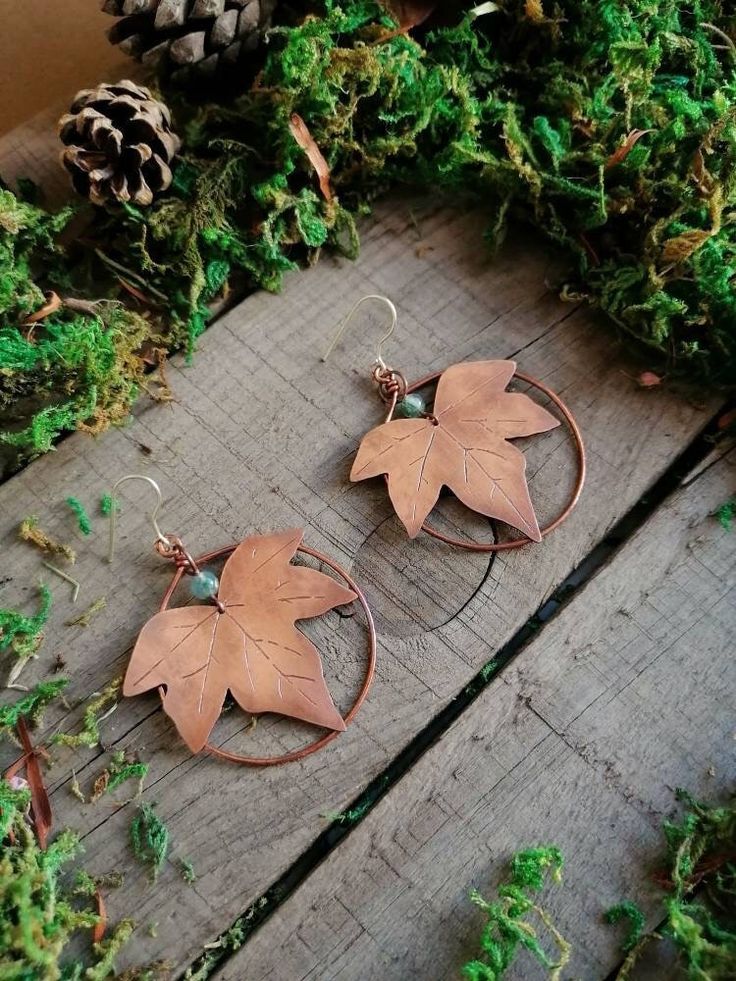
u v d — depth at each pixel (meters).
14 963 0.16
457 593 0.21
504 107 0.24
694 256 0.21
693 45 0.24
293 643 0.19
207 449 0.22
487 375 0.22
